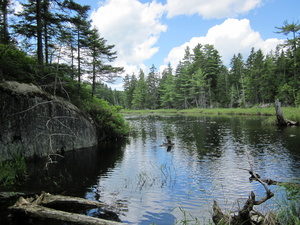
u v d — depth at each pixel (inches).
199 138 794.2
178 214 251.8
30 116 502.0
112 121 860.0
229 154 540.4
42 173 411.8
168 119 1734.7
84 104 764.0
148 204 278.4
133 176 394.9
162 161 499.8
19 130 471.8
